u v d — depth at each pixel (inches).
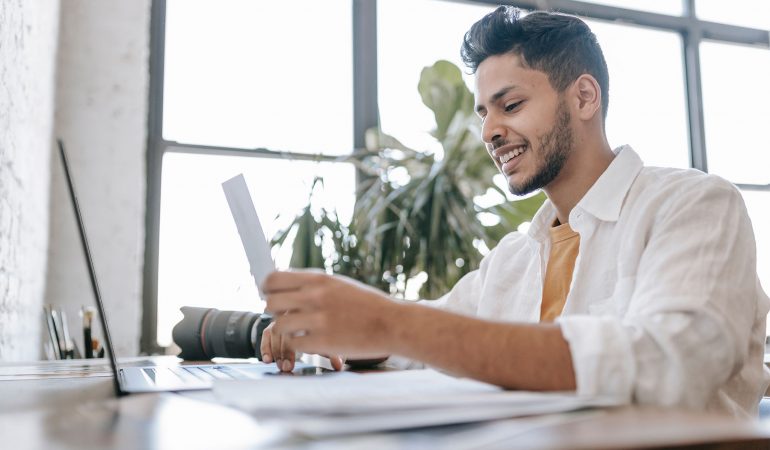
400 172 116.5
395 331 24.4
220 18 120.9
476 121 117.6
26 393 28.0
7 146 62.6
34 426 18.5
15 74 65.8
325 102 125.0
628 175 41.7
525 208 115.3
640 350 25.0
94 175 104.6
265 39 123.0
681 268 29.3
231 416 19.6
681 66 150.5
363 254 108.9
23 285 74.2
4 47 60.2
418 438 15.9
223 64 119.6
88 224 103.1
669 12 149.9
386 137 120.2
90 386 30.9
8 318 65.7
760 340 37.6
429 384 25.9
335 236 108.1
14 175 66.6
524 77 41.6
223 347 53.6
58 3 101.0
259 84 121.0
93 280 28.8
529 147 42.0
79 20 106.7
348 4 130.0
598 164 43.6
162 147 113.3
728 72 153.6
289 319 24.7
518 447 14.8
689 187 35.5
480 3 135.0
